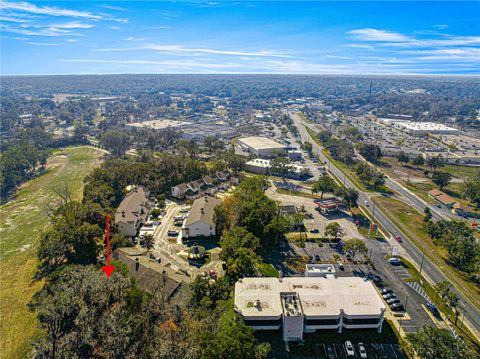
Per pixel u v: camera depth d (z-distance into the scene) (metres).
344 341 77.56
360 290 85.94
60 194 166.62
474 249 109.31
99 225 116.69
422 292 95.94
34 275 102.50
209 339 68.00
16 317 85.56
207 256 112.38
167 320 75.19
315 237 127.06
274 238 118.62
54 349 64.94
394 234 131.50
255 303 81.00
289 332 77.00
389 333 79.94
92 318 71.31
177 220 138.25
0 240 127.50
